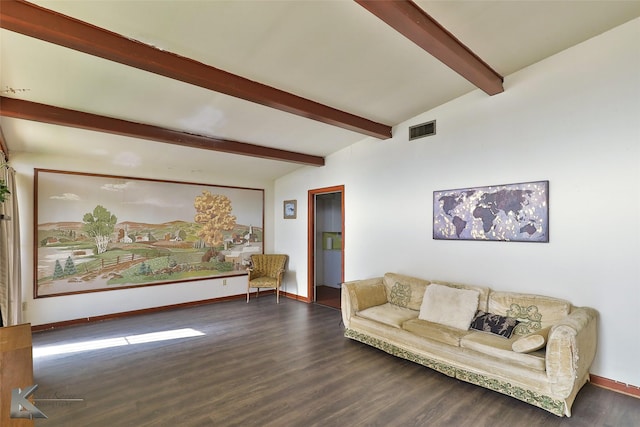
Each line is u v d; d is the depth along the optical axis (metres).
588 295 2.85
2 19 1.86
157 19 2.14
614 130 2.73
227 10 2.10
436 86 3.48
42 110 3.16
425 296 3.59
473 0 2.20
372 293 4.07
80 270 4.62
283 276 6.59
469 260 3.67
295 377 2.98
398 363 3.29
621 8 2.45
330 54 2.71
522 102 3.27
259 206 6.68
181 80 2.69
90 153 4.50
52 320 4.39
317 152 5.48
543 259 3.11
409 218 4.32
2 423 1.40
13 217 3.77
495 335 2.91
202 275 5.82
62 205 4.51
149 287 5.22
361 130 4.20
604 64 2.78
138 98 3.19
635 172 2.62
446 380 2.93
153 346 3.73
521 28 2.58
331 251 7.30
